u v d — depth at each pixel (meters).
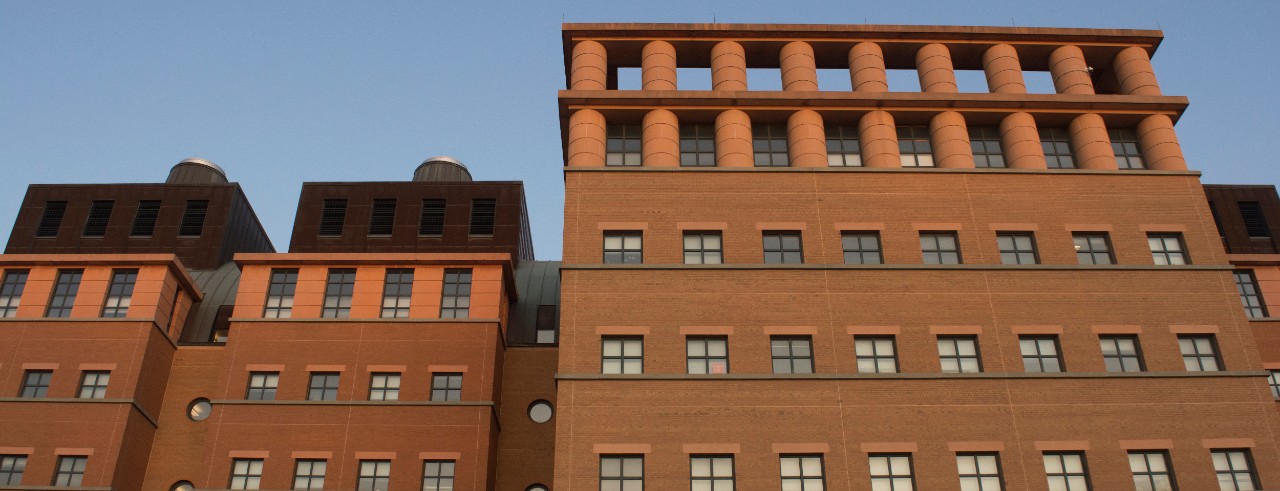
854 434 27.36
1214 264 30.94
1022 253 31.36
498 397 36.81
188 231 45.84
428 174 51.59
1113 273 30.59
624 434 27.19
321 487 33.59
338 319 36.88
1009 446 27.33
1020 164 33.06
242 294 37.78
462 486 33.44
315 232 44.19
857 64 35.44
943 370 28.77
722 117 33.66
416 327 36.81
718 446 27.06
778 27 35.56
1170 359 29.12
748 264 30.22
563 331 28.91
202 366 38.47
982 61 36.59
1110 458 27.25
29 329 36.62
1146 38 35.94
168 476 36.00
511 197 45.53
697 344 29.09
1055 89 35.81
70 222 45.75
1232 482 27.14
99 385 35.66
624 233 31.27
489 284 38.03
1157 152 33.47
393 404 34.97
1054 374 28.39
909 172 32.47
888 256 30.84
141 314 37.25
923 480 26.78
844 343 28.95
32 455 33.91
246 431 34.50
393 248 43.62
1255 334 38.03
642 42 35.97
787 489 26.72
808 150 32.94
